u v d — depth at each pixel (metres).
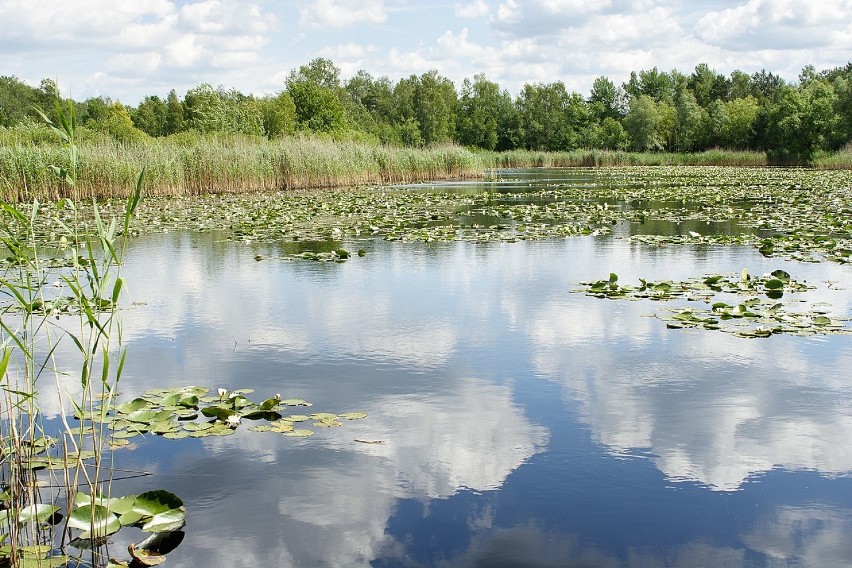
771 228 11.89
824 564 2.49
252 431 3.62
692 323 5.54
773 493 2.97
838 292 6.60
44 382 4.37
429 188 24.23
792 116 47.03
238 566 2.50
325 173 24.89
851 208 14.82
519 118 73.81
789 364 4.61
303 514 2.85
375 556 2.55
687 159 54.75
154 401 3.95
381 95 78.81
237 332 5.46
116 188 19.16
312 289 7.09
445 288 7.08
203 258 9.17
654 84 85.19
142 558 2.53
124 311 6.17
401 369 4.57
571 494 2.98
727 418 3.72
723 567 2.47
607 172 40.50
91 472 3.20
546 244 10.27
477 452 3.36
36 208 3.27
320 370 4.55
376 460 3.29
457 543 2.63
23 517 2.76
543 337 5.28
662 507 2.87
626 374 4.43
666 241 10.34
